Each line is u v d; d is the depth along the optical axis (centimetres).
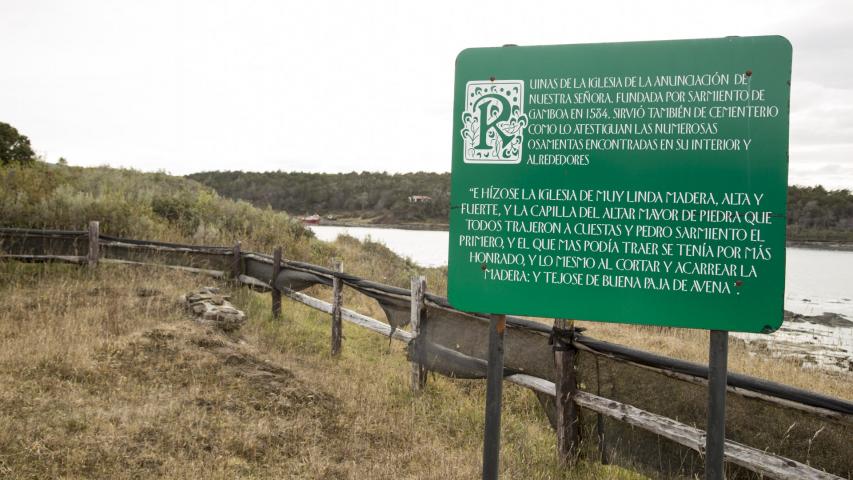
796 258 9344
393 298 808
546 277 371
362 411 648
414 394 746
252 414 599
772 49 335
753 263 339
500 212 378
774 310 335
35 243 1205
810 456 389
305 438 565
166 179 2939
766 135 337
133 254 1246
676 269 350
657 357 473
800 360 1426
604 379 521
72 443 493
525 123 372
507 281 378
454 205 384
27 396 570
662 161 352
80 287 1054
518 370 613
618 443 514
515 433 649
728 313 341
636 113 355
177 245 1251
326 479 496
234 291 1195
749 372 1040
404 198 11062
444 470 521
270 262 1118
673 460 472
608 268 361
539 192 371
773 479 402
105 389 614
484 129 379
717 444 342
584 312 365
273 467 506
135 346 714
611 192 360
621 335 1327
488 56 376
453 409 702
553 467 550
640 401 494
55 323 809
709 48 344
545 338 591
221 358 723
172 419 561
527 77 371
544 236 371
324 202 10944
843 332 2072
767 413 412
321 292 1342
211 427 557
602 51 360
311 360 837
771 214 336
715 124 344
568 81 365
